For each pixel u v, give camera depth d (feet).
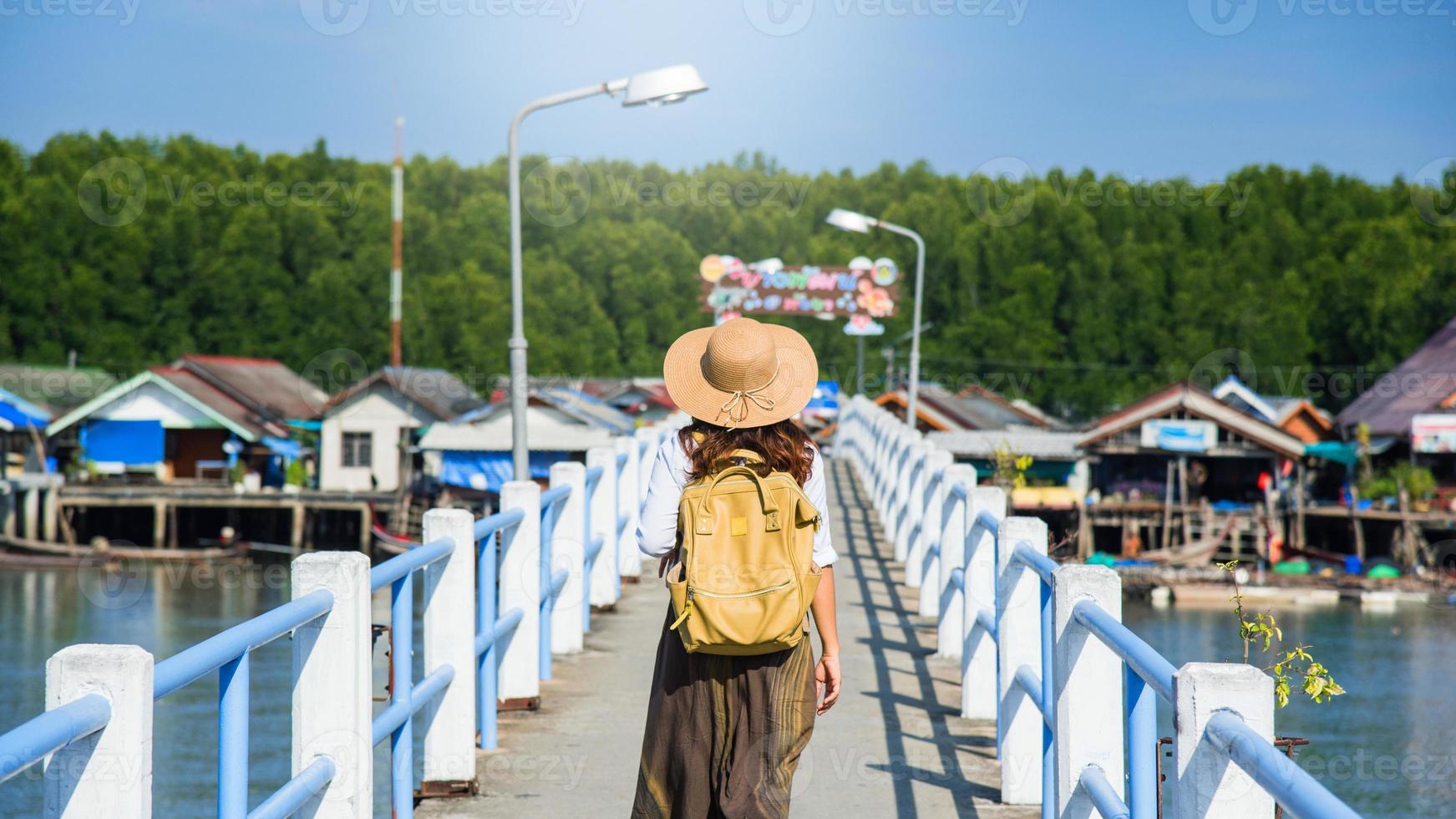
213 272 304.30
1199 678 9.72
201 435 207.31
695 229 458.50
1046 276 349.41
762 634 12.69
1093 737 14.99
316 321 306.76
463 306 321.73
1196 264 361.92
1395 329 279.69
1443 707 81.25
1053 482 190.60
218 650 10.75
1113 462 194.80
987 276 370.32
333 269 316.40
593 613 37.88
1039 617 20.27
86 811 9.14
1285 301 320.50
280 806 12.41
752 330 13.73
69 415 193.98
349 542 200.75
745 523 12.91
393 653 17.49
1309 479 193.67
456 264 360.89
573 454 174.29
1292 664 19.15
